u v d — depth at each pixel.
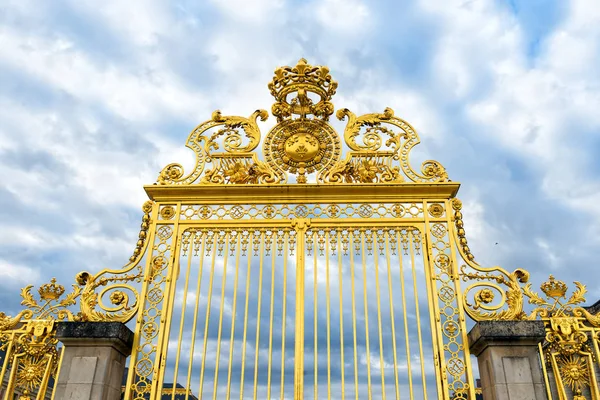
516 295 7.51
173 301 7.79
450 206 8.28
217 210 8.40
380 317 7.43
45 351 7.38
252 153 8.75
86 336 6.99
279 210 8.34
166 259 8.07
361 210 8.30
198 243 8.25
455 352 7.24
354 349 7.21
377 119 8.95
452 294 7.64
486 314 7.46
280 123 8.98
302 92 8.84
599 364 7.00
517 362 6.69
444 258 7.91
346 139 8.78
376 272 7.73
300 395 6.95
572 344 7.14
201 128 9.07
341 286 7.68
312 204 8.38
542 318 7.38
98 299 7.73
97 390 6.71
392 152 8.66
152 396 7.05
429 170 8.56
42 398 7.07
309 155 8.70
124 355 7.56
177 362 7.17
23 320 7.61
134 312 7.65
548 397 6.79
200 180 8.61
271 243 8.05
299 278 7.74
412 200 8.35
